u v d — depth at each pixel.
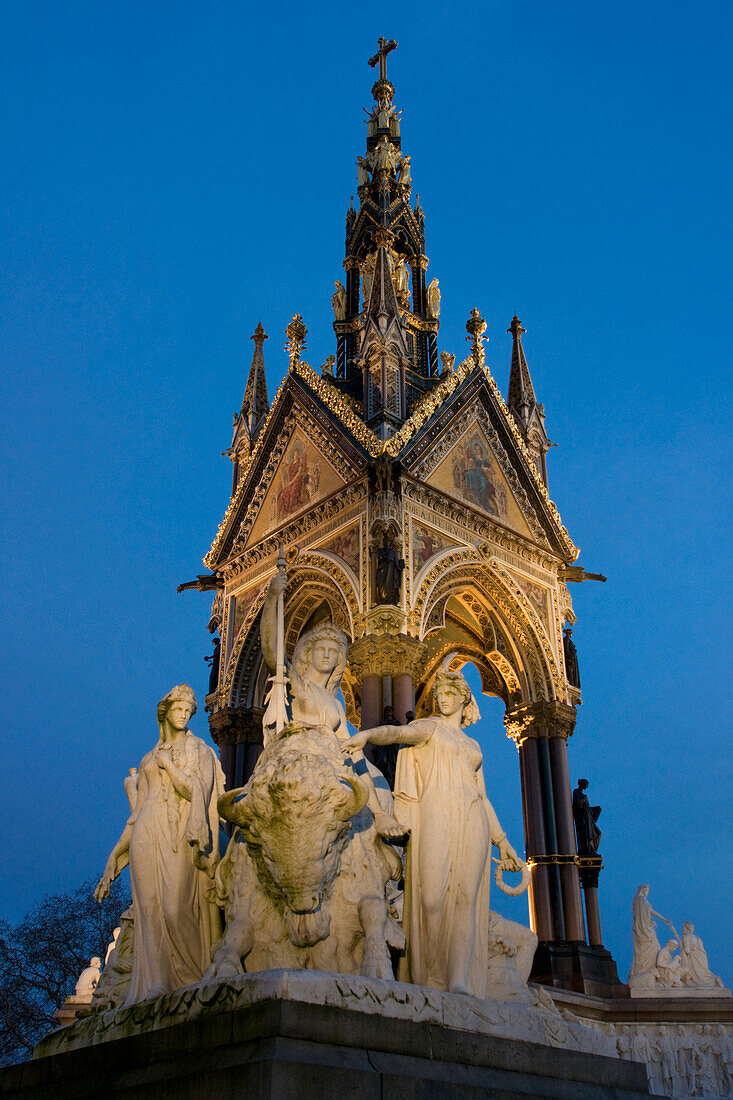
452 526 38.56
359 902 7.52
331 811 7.27
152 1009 7.04
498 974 8.24
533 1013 7.67
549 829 37.53
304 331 43.69
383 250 42.59
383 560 34.84
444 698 8.70
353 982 6.41
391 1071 6.08
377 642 33.78
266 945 7.39
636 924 31.23
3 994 38.41
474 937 7.81
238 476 46.28
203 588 43.53
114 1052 6.93
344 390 46.22
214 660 41.72
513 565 40.50
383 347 40.44
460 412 40.66
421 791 8.27
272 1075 5.48
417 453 37.84
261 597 40.25
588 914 36.75
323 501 38.38
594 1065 7.58
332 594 37.31
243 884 7.67
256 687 40.34
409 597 35.22
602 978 34.66
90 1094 6.74
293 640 40.84
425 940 7.81
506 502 41.66
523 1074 7.00
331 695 9.23
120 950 8.97
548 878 36.41
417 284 50.78
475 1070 6.70
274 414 42.84
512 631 39.84
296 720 8.93
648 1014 28.50
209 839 8.33
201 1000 6.59
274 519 41.44
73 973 39.91
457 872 7.94
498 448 42.28
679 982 29.81
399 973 7.79
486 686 43.03
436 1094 6.14
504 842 8.59
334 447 39.22
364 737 8.02
